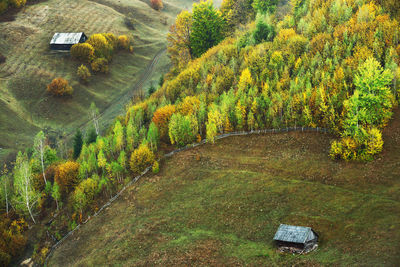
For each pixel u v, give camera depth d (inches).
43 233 3161.9
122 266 2343.8
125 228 2763.3
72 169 3545.8
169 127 3634.4
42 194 3501.5
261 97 3690.9
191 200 2829.7
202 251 2231.8
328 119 3134.8
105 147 3882.9
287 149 3117.6
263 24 5073.8
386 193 2295.8
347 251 1866.4
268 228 2288.4
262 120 3590.1
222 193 2790.4
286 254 1977.1
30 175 3560.5
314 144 3058.6
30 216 3351.4
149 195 3058.6
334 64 3705.7
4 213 3452.3
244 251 2127.2
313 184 2591.0
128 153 3814.0
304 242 1929.1
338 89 3307.1
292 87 3545.8
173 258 2239.2
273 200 2541.8
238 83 4087.1
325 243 2000.5
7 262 2878.9
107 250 2578.7
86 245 2778.1
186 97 4045.3
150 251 2402.8
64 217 3243.1
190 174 3152.1
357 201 2293.3
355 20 4522.6
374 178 2463.1
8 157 4753.9
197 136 3624.5
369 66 2854.3
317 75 3597.4
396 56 3412.9
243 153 3255.4
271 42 4739.2
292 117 3346.5
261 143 3319.4
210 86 4306.1
